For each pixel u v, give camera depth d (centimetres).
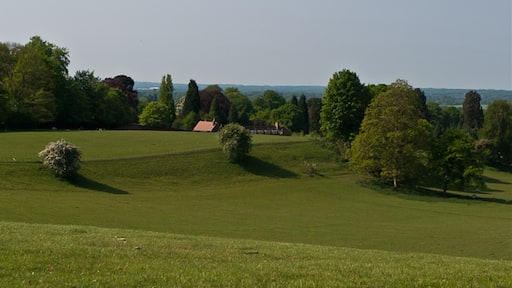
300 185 9788
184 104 19300
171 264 2106
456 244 5194
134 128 16688
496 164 14700
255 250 2738
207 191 8969
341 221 6750
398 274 2072
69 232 3112
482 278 2025
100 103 15662
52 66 14125
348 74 11412
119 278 1812
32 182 7894
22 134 11750
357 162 9994
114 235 3108
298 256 2562
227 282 1816
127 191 8350
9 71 13275
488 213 7919
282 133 18612
